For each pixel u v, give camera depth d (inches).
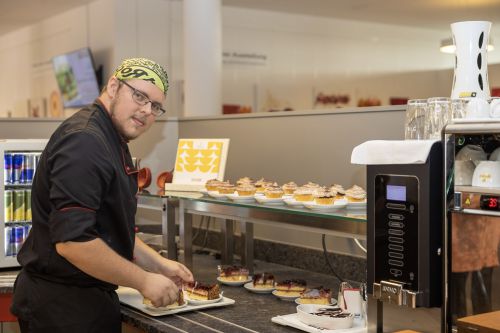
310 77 370.9
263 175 115.8
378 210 56.8
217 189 91.6
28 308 73.0
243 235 103.0
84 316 72.1
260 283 90.5
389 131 90.5
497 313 49.8
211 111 234.7
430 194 53.0
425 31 414.0
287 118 109.7
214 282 96.0
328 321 67.4
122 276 67.6
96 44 321.1
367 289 58.4
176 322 73.5
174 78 318.7
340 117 98.8
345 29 382.6
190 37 234.1
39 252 72.1
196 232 122.1
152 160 138.9
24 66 407.8
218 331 69.3
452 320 52.7
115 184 69.4
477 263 50.9
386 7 341.4
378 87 396.8
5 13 354.3
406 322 56.3
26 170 110.0
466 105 58.9
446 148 52.3
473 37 64.3
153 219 103.2
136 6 308.2
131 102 70.5
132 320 75.9
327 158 101.5
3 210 106.3
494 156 53.9
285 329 70.1
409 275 54.6
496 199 49.7
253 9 349.1
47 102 378.0
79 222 64.7
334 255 97.5
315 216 67.9
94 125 68.9
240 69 346.3
